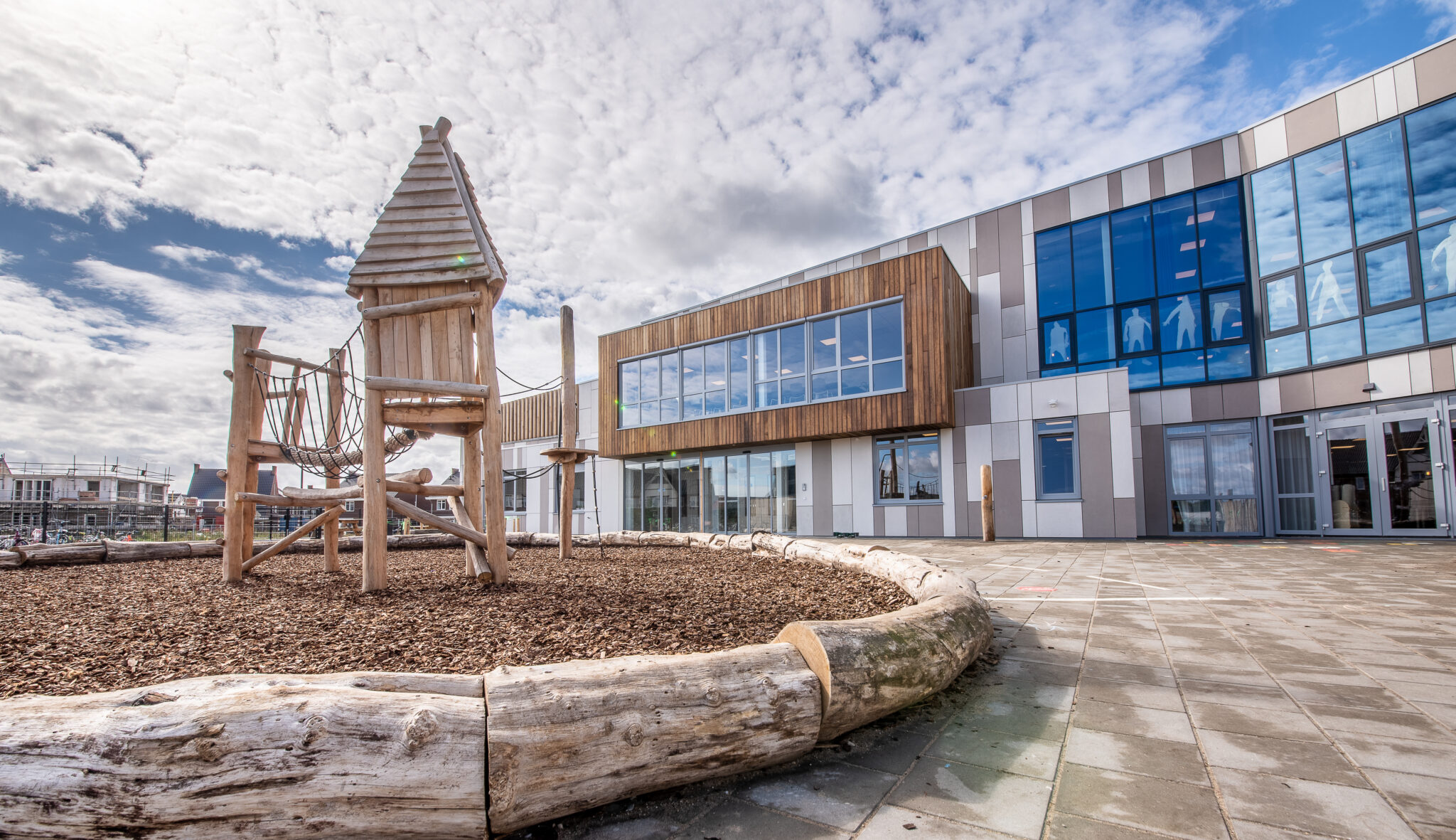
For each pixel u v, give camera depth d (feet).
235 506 19.89
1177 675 11.64
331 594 16.75
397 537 35.19
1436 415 36.76
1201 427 45.83
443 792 5.91
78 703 5.62
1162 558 30.83
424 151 18.53
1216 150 45.60
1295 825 6.31
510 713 6.32
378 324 17.69
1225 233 45.27
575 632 12.26
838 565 23.29
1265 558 30.32
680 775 7.15
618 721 6.77
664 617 13.75
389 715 5.98
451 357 17.69
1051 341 50.57
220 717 5.57
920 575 16.88
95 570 23.15
